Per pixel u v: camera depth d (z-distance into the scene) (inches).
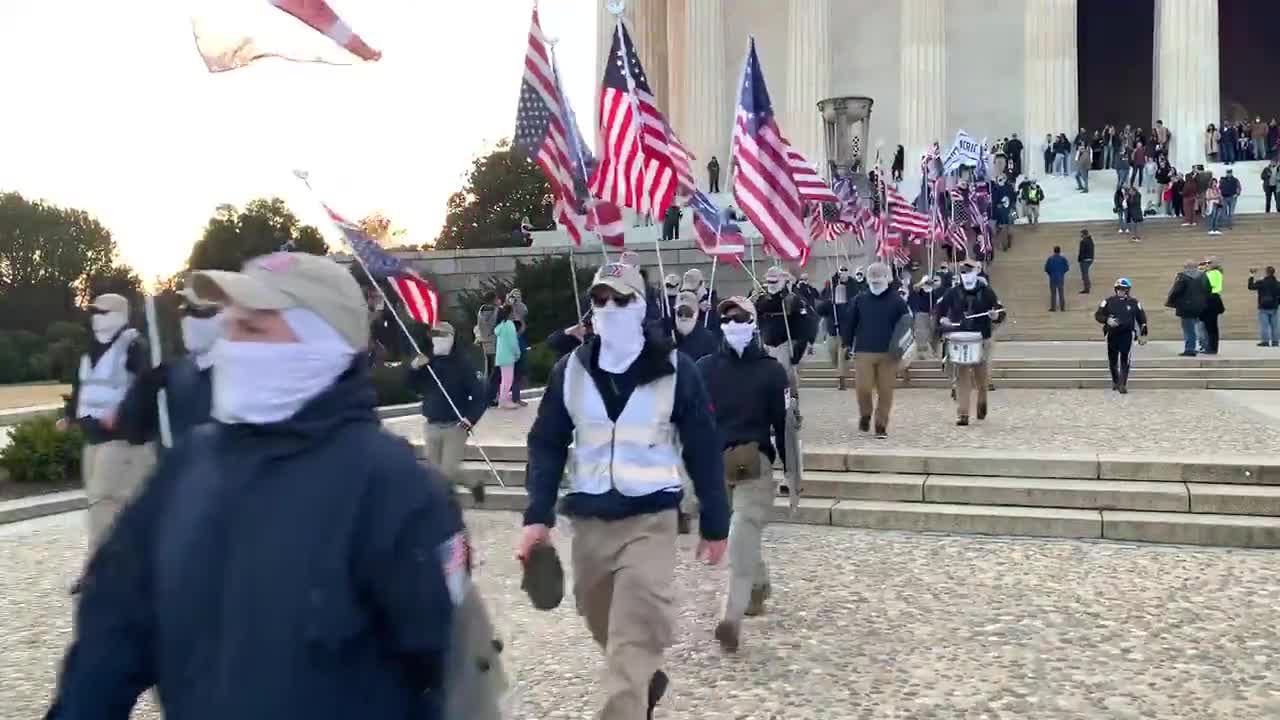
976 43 1786.4
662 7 1913.1
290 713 78.7
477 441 507.5
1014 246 1336.1
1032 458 412.5
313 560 80.7
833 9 1818.4
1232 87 2149.4
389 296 536.4
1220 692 209.2
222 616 80.7
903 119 1728.6
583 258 1290.6
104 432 286.4
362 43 221.8
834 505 398.6
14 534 420.8
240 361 85.7
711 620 270.4
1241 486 383.6
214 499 83.6
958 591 292.4
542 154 367.2
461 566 86.4
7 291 2406.5
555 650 249.8
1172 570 313.4
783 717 201.0
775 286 463.8
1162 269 1168.2
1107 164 1664.6
